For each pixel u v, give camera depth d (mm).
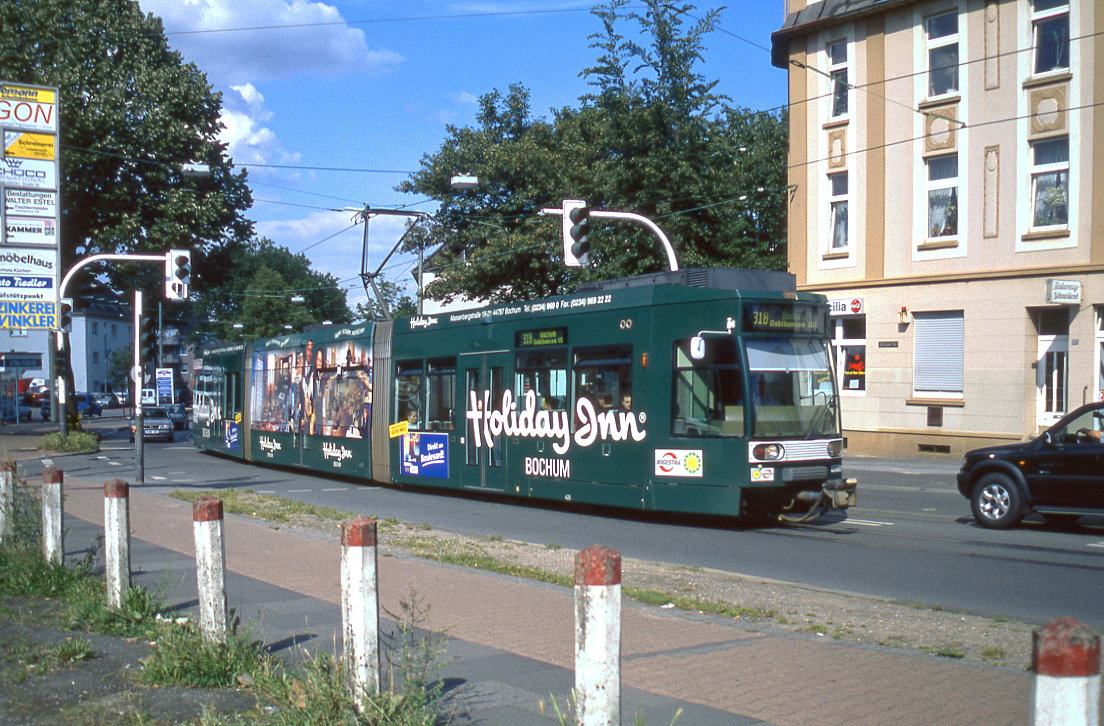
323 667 5152
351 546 4938
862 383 28594
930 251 26859
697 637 7320
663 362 14781
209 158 38719
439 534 13500
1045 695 2811
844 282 28781
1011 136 25203
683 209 31625
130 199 37625
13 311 13859
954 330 26438
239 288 82000
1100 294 23453
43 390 82438
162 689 5895
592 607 3941
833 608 8664
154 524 13844
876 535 13586
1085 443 13266
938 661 6641
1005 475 13961
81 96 36062
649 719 5391
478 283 43062
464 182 26781
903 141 27500
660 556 11938
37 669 6289
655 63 31094
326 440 23453
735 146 33562
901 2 27172
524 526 14766
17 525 9492
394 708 4805
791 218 30391
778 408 14133
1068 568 10867
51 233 14094
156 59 38469
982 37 25766
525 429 17078
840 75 29219
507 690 5918
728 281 15344
